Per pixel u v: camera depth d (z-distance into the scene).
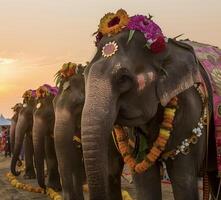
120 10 3.82
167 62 3.77
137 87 3.57
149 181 4.20
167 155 3.98
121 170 5.53
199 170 4.21
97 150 3.30
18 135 11.62
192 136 3.93
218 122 4.15
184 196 3.95
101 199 3.30
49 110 9.31
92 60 3.70
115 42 3.66
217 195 4.86
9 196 10.12
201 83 4.03
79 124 6.58
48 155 9.81
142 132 4.04
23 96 12.02
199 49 4.61
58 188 10.02
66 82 6.87
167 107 3.80
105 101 3.41
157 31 3.74
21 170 15.56
